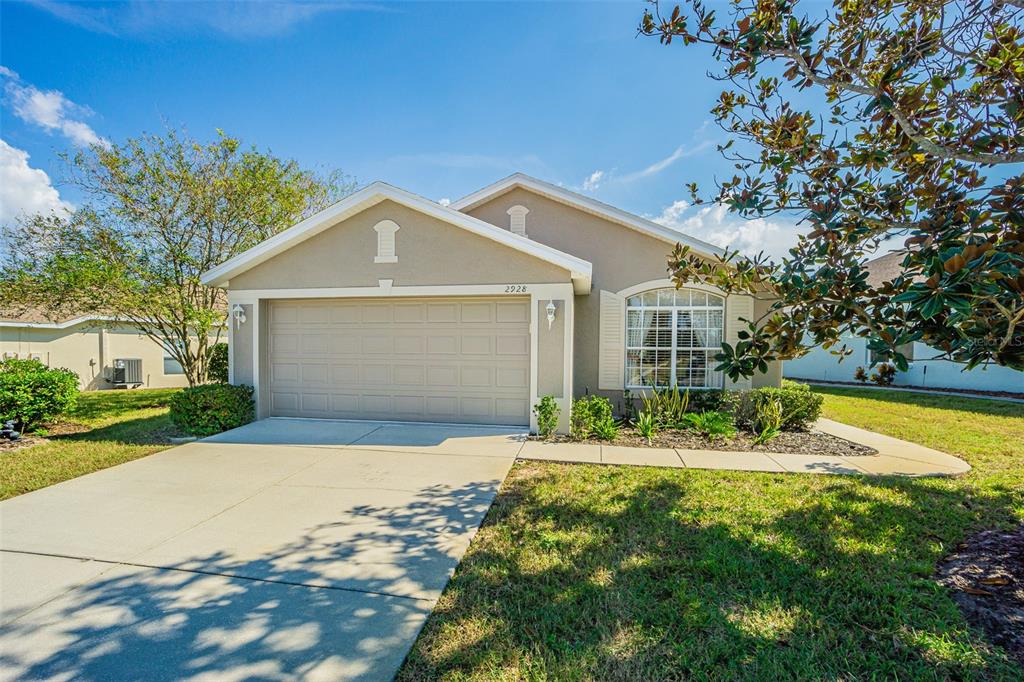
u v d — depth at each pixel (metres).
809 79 4.19
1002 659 2.72
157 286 12.80
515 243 8.29
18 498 5.37
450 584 3.59
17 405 8.50
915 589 3.47
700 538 4.32
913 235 3.62
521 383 8.96
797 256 4.41
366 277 9.05
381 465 6.69
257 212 14.12
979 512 4.91
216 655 2.78
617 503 5.24
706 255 10.27
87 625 3.07
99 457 7.07
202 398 8.48
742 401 9.57
